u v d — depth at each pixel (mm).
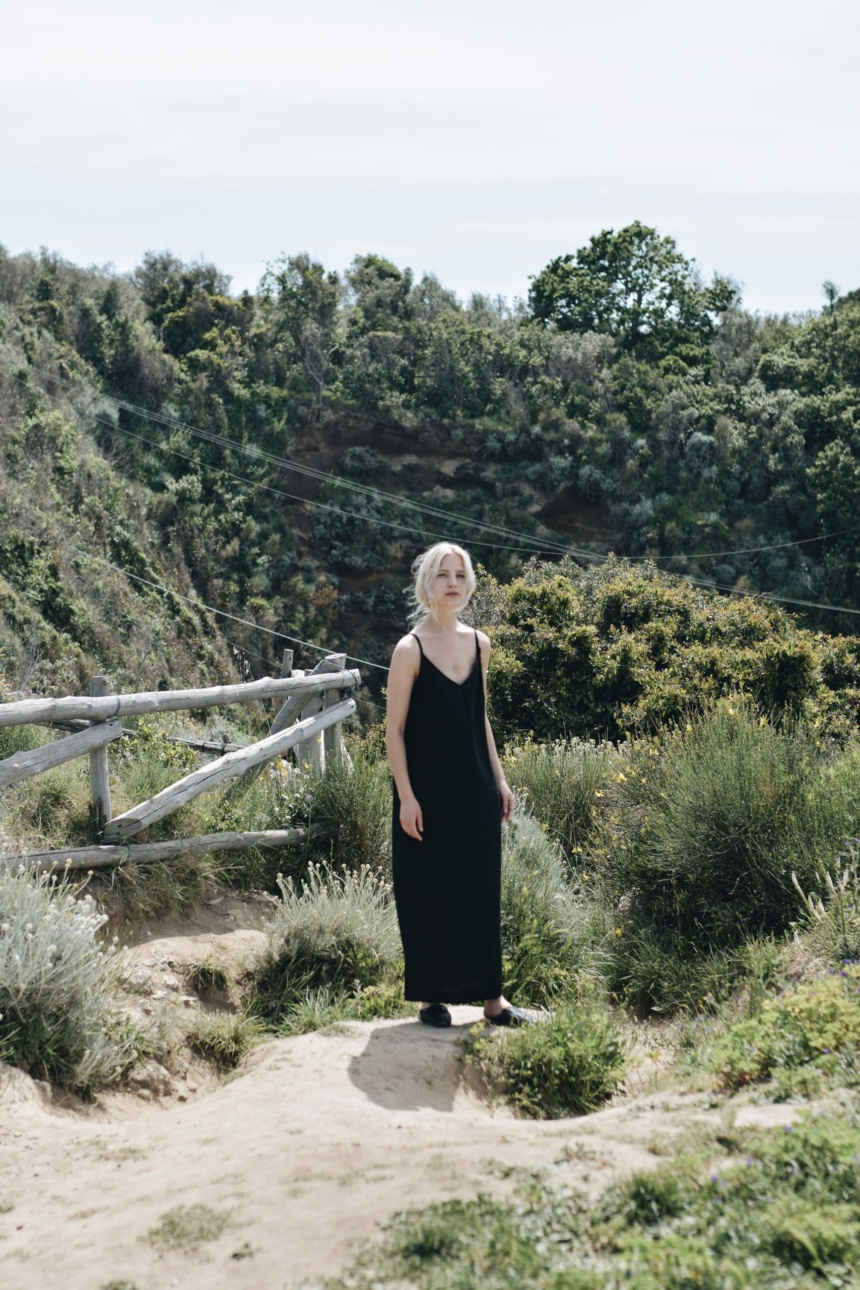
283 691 6926
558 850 7613
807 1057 3385
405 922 4227
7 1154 3252
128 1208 2674
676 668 14586
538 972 5508
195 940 5410
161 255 64125
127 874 5383
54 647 36031
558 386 60281
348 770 6957
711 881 6066
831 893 5129
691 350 72000
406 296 65188
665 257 76125
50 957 4078
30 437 44625
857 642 18625
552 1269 2088
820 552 55125
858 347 62406
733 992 5164
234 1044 4605
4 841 4996
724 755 6480
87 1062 4027
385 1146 2855
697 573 54000
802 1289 1966
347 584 51875
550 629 15672
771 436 57531
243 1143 3020
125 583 42531
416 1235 2223
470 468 56562
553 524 56031
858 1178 2332
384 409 56562
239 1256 2285
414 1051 3883
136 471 49219
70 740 5277
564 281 78375
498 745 14422
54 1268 2387
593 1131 2988
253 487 51719
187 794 5855
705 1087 3486
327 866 6281
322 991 5020
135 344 54062
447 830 4152
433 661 4191
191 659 43062
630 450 57531
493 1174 2557
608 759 8898
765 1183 2346
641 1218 2271
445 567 4191
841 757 7168
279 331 59094
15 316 52469
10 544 38375
